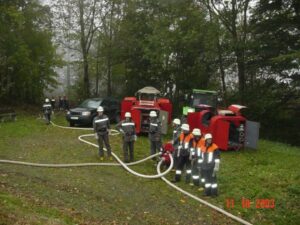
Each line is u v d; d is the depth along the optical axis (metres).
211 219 10.35
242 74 29.88
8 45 33.19
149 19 33.84
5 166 13.83
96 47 40.28
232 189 12.38
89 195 11.32
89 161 15.38
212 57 29.39
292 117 29.12
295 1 26.50
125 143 15.43
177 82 30.69
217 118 18.20
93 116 25.23
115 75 39.53
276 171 14.36
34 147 17.59
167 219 10.13
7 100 36.50
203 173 12.12
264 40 27.41
